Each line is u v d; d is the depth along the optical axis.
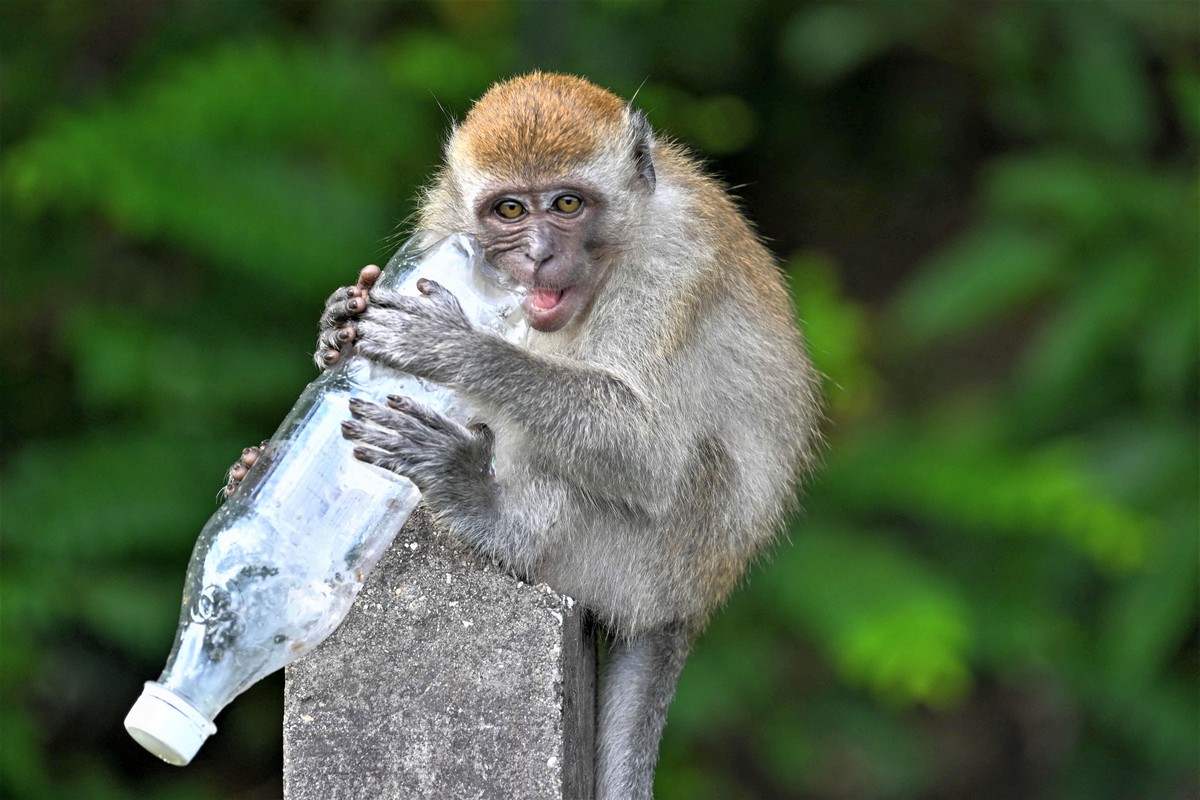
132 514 12.23
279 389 13.10
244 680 6.41
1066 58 17.25
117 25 16.08
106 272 14.53
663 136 9.37
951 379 19.38
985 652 14.81
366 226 13.15
